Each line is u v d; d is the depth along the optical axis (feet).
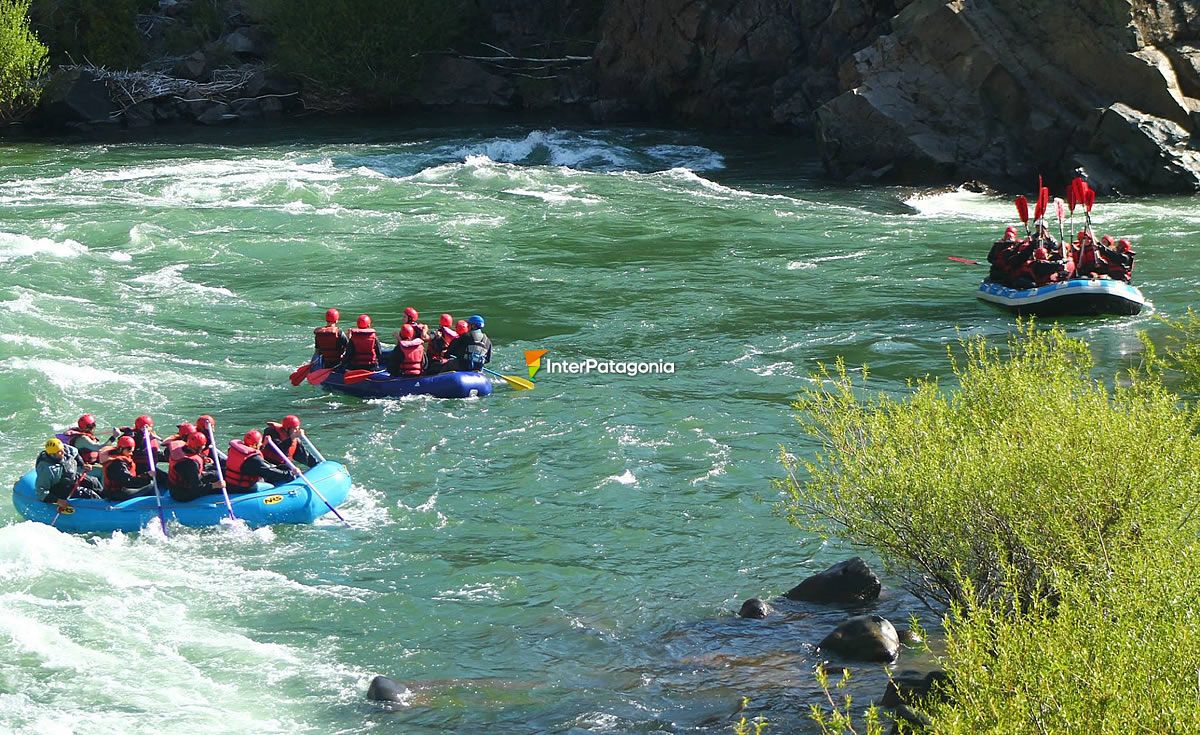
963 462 89.20
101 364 185.88
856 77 362.53
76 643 105.50
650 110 483.92
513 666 102.78
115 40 522.88
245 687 99.30
